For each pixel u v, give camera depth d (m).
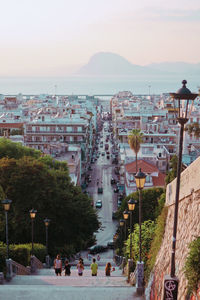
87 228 60.38
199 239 14.74
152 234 30.94
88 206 62.69
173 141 135.12
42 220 53.31
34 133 142.88
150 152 118.06
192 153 83.94
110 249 80.00
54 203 55.03
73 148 126.38
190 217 18.67
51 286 22.47
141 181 22.09
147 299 20.78
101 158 191.62
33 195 53.34
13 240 52.56
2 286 22.31
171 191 24.39
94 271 34.34
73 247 55.59
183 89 13.37
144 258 29.02
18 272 31.12
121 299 20.73
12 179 54.22
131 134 99.69
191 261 14.34
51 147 120.94
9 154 76.00
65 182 66.00
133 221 61.66
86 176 149.12
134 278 25.59
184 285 15.93
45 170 58.81
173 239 14.66
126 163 109.81
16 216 52.25
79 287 22.20
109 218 104.69
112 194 127.44
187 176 20.25
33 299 20.06
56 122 144.25
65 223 56.88
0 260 30.42
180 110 13.63
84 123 143.62
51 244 54.06
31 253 40.19
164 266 20.14
